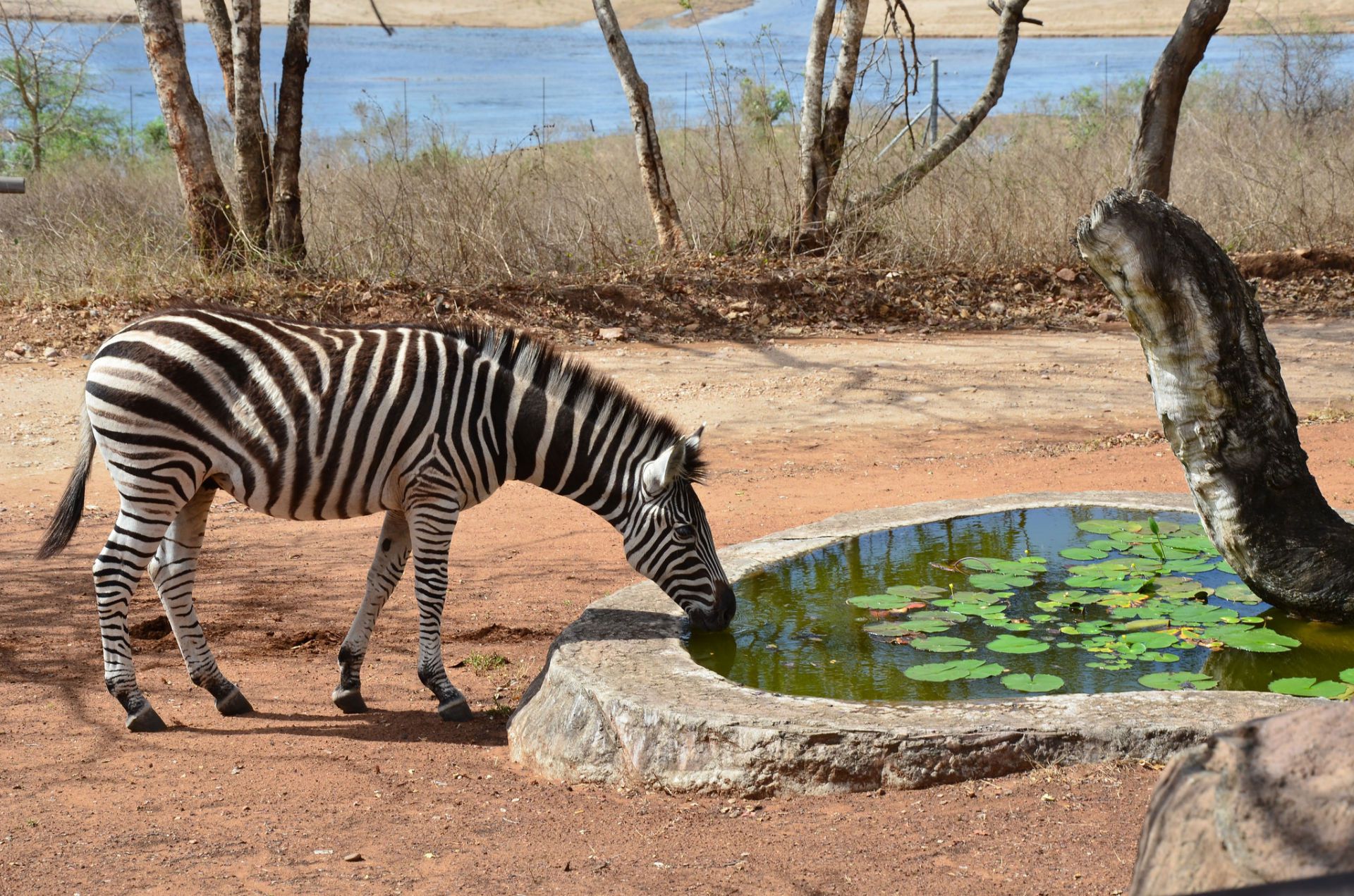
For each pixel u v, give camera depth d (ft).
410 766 15.10
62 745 15.80
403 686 18.31
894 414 35.35
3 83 73.67
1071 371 39.47
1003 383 38.17
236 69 43.06
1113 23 199.72
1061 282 48.80
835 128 48.67
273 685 18.29
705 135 59.62
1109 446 31.71
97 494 28.84
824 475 29.86
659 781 13.65
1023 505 21.97
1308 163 56.18
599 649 15.64
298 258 44.34
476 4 256.52
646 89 47.83
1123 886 10.80
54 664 18.90
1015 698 14.23
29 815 13.51
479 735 16.30
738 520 26.08
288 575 23.71
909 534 20.98
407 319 41.34
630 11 245.45
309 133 74.33
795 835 12.27
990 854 11.55
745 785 13.21
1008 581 18.74
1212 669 15.81
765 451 32.07
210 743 15.93
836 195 50.11
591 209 49.49
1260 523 16.90
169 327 15.74
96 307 41.63
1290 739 6.54
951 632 17.04
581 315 43.88
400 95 127.24
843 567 19.61
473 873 11.93
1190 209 52.80
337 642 20.24
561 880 11.66
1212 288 16.42
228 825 13.28
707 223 50.44
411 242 44.75
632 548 16.72
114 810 13.70
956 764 12.91
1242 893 3.95
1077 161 54.19
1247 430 16.87
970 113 49.52
